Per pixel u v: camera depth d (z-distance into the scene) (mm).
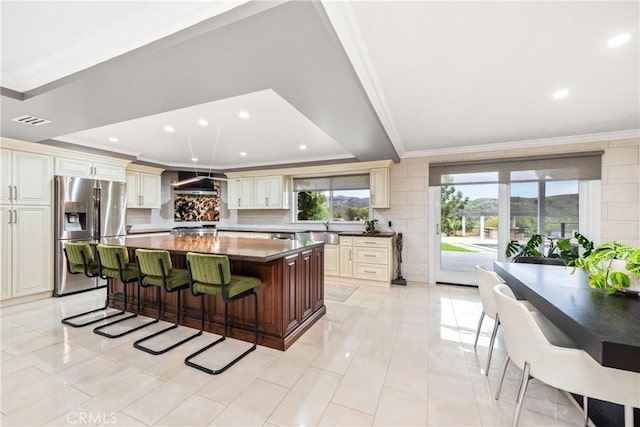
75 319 3047
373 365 2193
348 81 1877
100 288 4305
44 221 3793
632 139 3615
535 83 2316
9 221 3475
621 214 3664
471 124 3363
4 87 2137
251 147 4645
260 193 6137
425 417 1640
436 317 3219
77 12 1509
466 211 4555
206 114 3119
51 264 3850
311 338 2664
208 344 2500
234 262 2672
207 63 1663
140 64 1677
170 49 1517
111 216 4445
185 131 3740
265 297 2523
